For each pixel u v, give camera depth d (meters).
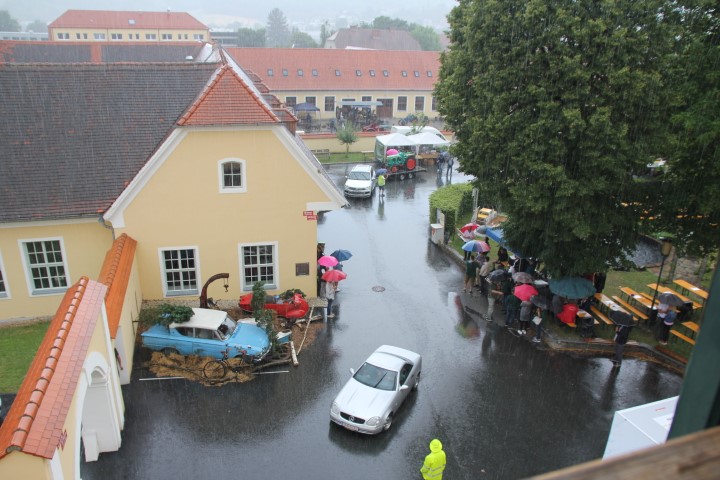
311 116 61.50
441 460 13.09
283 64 61.16
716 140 16.42
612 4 16.62
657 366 19.09
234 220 20.81
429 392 17.23
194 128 19.14
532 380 18.02
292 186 20.83
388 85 63.53
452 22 28.58
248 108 19.52
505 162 19.52
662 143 17.75
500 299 23.59
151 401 16.14
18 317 20.42
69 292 13.51
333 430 15.32
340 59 63.38
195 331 18.00
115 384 14.68
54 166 20.23
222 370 17.53
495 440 15.13
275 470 13.78
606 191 18.72
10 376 17.08
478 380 17.94
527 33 18.23
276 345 18.56
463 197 35.12
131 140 21.27
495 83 18.83
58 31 91.00
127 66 22.61
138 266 20.55
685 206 18.44
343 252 23.91
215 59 31.27
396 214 35.34
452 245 29.62
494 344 20.19
